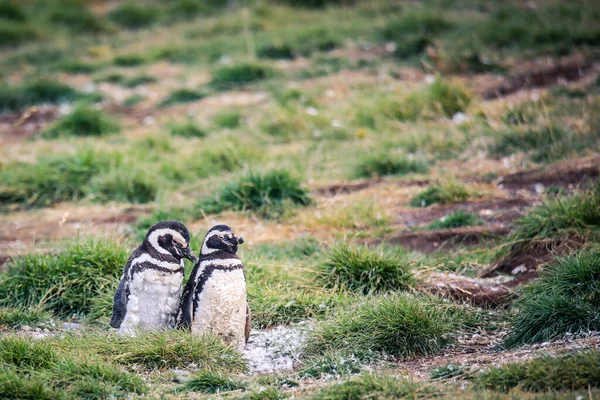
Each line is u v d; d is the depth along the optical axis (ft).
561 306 37.14
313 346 37.93
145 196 67.31
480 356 35.58
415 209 60.03
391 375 32.65
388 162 67.92
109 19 127.95
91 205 66.08
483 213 57.26
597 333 35.81
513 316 40.65
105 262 46.37
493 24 99.30
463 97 78.48
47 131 84.28
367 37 103.71
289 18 118.01
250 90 93.61
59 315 44.52
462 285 45.21
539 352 33.55
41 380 32.42
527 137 67.72
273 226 58.23
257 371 36.45
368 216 58.44
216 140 78.02
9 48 118.21
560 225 48.11
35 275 45.85
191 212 60.44
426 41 96.78
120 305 38.47
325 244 53.26
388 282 44.65
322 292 44.09
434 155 70.13
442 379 32.45
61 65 107.55
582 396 28.12
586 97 74.74
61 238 52.60
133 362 35.63
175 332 36.81
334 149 74.64
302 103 85.35
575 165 61.05
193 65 105.50
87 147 73.72
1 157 75.56
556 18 100.17
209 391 32.99
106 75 102.68
